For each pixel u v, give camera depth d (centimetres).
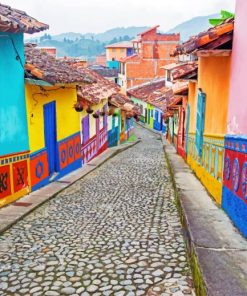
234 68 582
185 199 705
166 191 909
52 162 1061
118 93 2109
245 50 513
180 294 405
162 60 4284
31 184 891
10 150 786
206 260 422
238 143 532
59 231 623
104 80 2097
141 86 4100
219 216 586
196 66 1009
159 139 2816
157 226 631
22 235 608
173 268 467
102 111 1688
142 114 3944
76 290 425
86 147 1412
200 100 880
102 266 480
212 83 769
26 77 843
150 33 4222
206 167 812
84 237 590
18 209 739
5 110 764
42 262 501
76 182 1062
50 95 1008
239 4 552
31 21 805
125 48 6378
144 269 467
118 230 618
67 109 1160
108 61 6378
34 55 1066
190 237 496
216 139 707
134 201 816
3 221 661
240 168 519
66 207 780
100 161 1447
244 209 495
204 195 742
